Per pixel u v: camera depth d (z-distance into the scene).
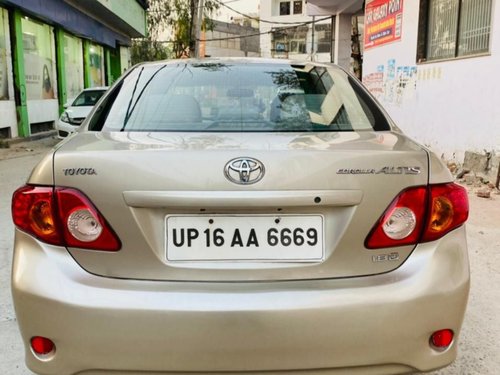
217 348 1.66
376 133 2.23
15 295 1.75
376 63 11.98
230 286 1.69
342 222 1.73
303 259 1.72
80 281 1.71
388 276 1.75
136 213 1.69
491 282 3.52
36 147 11.76
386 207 1.75
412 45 9.72
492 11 6.96
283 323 1.66
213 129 2.22
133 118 2.31
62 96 15.96
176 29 32.59
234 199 1.66
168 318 1.64
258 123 2.29
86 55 19.00
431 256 1.79
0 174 7.78
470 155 7.33
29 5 12.59
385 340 1.70
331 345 1.68
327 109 2.41
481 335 2.80
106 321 1.65
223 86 2.51
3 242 4.29
